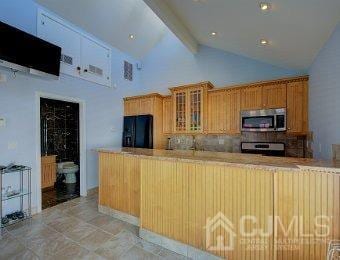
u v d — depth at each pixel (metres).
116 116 4.64
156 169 2.21
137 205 2.62
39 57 2.83
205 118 4.03
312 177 1.50
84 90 3.85
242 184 1.73
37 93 3.05
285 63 3.51
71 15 3.42
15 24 2.76
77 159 4.51
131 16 4.08
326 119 2.23
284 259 1.60
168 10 3.02
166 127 4.72
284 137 3.66
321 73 2.41
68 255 1.97
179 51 4.87
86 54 3.85
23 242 2.20
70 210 3.12
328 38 2.10
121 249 2.09
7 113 2.72
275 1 1.85
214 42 3.95
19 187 2.85
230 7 2.29
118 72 4.69
